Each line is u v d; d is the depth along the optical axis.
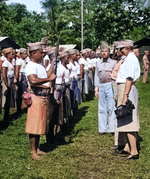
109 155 4.14
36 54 3.83
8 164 3.79
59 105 4.59
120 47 3.96
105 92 5.12
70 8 29.84
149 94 9.91
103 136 5.10
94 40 11.40
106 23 10.98
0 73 5.66
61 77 4.77
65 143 4.69
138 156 4.03
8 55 6.15
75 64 7.01
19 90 6.75
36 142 3.97
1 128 5.61
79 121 6.18
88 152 4.27
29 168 3.68
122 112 3.79
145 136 5.02
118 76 3.94
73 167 3.70
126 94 3.77
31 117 3.85
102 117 5.19
